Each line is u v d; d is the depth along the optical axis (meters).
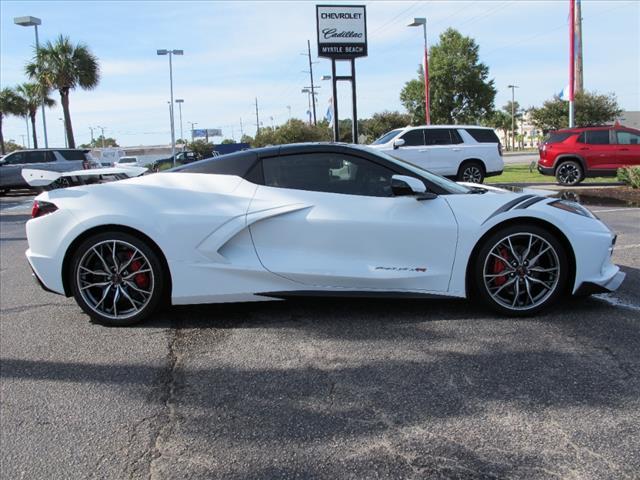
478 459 2.38
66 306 4.95
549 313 4.22
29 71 29.83
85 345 3.90
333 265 4.08
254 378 3.27
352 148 4.30
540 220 4.04
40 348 3.88
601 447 2.44
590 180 17.86
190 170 4.39
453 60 44.69
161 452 2.54
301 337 3.89
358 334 3.90
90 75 30.34
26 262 7.35
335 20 20.22
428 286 4.11
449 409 2.81
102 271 4.21
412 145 14.34
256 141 52.84
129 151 78.44
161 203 4.16
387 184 4.23
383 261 4.08
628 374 3.14
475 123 46.69
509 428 2.61
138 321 4.25
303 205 4.11
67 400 3.09
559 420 2.67
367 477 2.28
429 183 4.26
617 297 4.60
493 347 3.59
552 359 3.37
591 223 4.12
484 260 4.07
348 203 4.13
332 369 3.35
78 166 21.17
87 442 2.65
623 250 6.56
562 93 18.94
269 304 4.68
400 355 3.51
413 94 46.59
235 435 2.65
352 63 20.56
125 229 4.13
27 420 2.88
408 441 2.54
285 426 2.71
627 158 14.84
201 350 3.73
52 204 4.20
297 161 4.29
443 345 3.65
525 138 105.88
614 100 45.81
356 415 2.79
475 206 4.12
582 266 4.05
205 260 4.11
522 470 2.29
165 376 3.35
